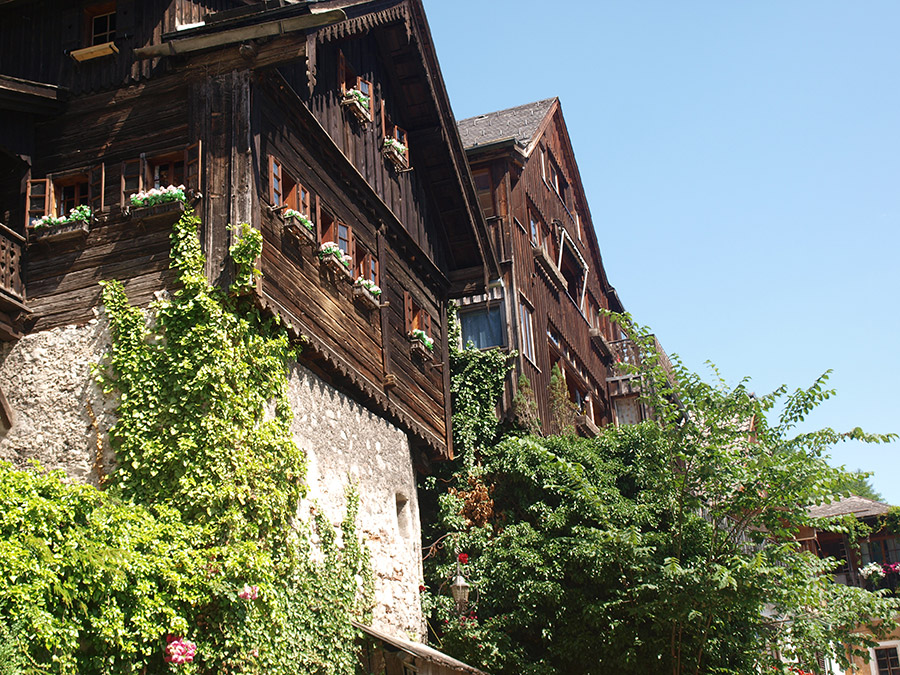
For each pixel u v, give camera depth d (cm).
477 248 2006
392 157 1759
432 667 1470
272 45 1334
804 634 1493
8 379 1299
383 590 1501
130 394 1223
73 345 1290
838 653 1559
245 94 1334
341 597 1350
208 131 1328
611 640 1588
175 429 1189
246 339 1262
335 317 1477
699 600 1457
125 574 998
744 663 1645
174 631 1041
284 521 1247
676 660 1529
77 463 1235
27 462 1253
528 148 2411
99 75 1409
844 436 1534
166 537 1090
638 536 1512
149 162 1350
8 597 883
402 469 1666
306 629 1247
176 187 1319
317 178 1497
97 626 954
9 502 934
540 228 2502
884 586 2641
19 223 1367
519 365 2078
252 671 1130
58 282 1327
